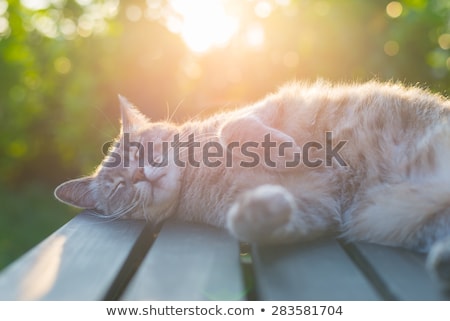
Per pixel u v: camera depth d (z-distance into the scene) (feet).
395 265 1.69
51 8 5.66
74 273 1.63
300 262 1.73
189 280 1.60
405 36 4.82
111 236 2.05
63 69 5.72
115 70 5.29
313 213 2.04
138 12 5.26
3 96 5.99
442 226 1.88
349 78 4.85
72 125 5.49
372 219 2.01
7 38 5.81
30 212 5.82
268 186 1.85
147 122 2.86
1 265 4.79
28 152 6.26
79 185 2.71
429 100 2.27
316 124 2.28
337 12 4.83
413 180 2.02
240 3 4.95
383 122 2.17
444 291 1.49
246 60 5.07
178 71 5.23
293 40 4.96
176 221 2.39
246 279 1.86
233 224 1.79
